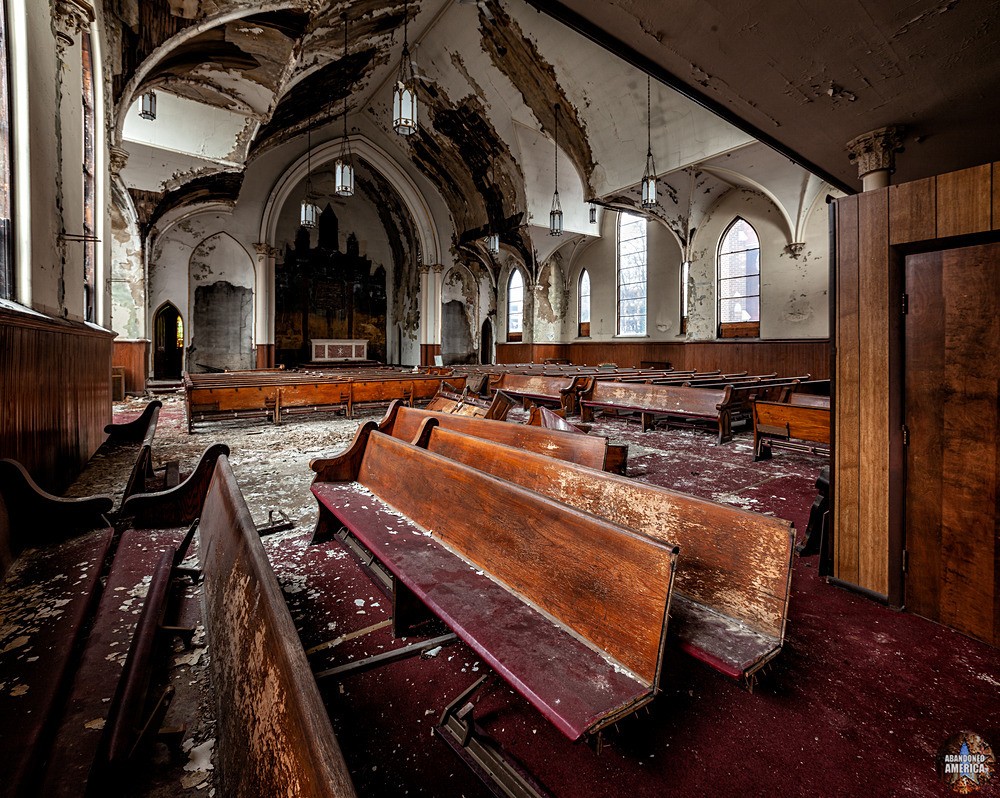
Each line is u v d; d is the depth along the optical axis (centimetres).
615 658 152
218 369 1880
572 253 2209
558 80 1344
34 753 106
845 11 352
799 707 189
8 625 156
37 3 323
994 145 545
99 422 549
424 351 2189
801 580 301
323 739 72
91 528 240
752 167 1294
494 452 315
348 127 1934
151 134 983
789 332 1445
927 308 253
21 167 293
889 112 483
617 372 1311
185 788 129
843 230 285
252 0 609
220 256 1850
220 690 131
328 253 2323
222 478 215
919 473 257
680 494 213
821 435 554
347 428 808
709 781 156
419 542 244
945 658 221
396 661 212
